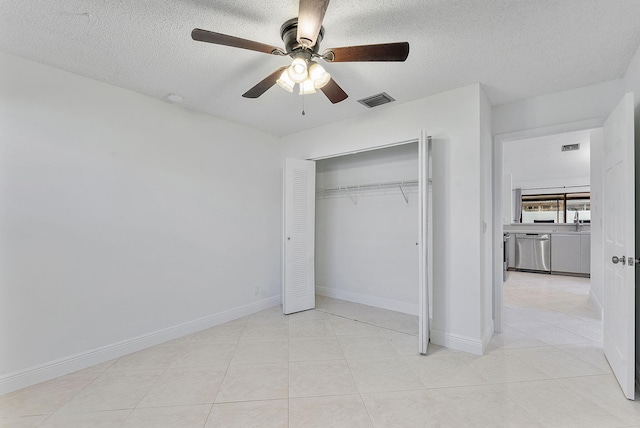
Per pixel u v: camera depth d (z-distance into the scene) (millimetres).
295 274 3643
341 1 1555
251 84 2506
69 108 2281
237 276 3461
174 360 2424
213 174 3242
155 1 1562
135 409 1798
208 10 1634
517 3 1578
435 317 2738
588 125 2529
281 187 4027
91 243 2379
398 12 1646
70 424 1668
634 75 2102
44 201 2162
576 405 1806
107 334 2445
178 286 2922
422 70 2291
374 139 3146
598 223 3633
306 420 1691
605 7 1599
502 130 2963
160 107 2816
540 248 6035
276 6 1604
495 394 1925
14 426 1650
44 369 2125
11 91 2045
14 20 1699
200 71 2291
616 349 2096
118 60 2133
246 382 2088
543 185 8305
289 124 3557
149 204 2729
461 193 2596
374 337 2867
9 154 2029
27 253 2084
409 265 3592
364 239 4016
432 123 2756
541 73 2334
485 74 2352
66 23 1736
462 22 1732
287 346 2676
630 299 1859
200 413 1759
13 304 2025
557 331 2986
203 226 3141
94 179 2402
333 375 2172
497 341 2758
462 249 2588
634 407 1780
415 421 1677
